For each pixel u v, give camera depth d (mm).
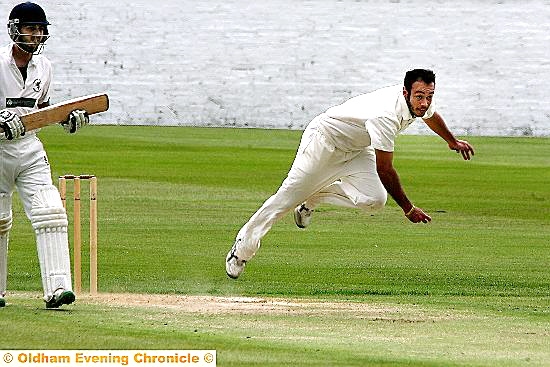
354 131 19203
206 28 59906
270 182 42062
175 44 60000
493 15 59531
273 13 59844
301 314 18672
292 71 60062
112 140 53594
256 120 60312
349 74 60094
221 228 31766
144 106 60281
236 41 60000
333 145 19578
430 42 59906
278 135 57406
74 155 48188
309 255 27625
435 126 19625
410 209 18547
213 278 24047
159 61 60094
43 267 17797
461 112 59938
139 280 23594
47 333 15352
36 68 17969
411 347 15227
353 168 19922
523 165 49250
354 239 30438
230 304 20000
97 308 18562
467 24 59656
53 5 59844
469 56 59781
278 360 13914
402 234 31562
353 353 14516
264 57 60062
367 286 23281
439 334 16578
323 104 60250
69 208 35281
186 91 60250
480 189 41906
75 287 20984
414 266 26156
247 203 36906
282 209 20406
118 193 38438
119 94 60250
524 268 26125
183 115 60312
